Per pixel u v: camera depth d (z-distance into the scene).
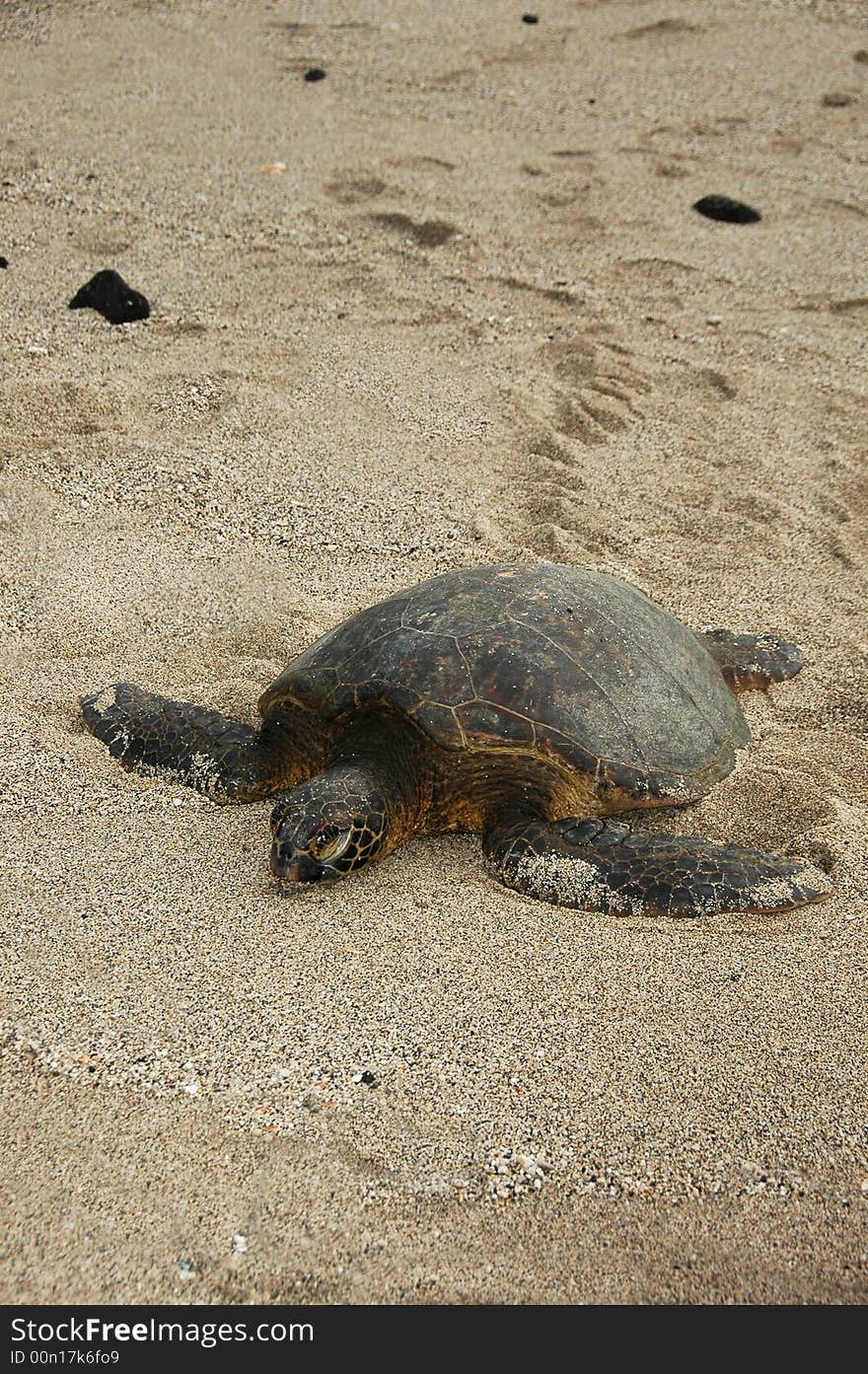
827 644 2.80
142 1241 1.92
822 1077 2.07
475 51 5.64
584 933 2.23
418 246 4.04
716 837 2.38
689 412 3.43
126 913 2.24
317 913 2.25
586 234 4.19
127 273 3.73
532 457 3.26
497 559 2.96
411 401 3.39
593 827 2.31
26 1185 1.96
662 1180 1.98
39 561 2.90
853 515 3.13
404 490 3.13
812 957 2.21
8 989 2.14
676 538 3.06
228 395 3.36
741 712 2.61
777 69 5.58
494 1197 1.96
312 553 2.97
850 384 3.53
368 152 4.59
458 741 2.31
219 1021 2.12
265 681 2.65
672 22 6.09
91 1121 2.01
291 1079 2.06
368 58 5.48
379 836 2.29
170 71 5.17
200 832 2.38
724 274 4.01
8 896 2.26
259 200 4.20
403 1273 1.91
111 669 2.68
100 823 2.38
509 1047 2.10
